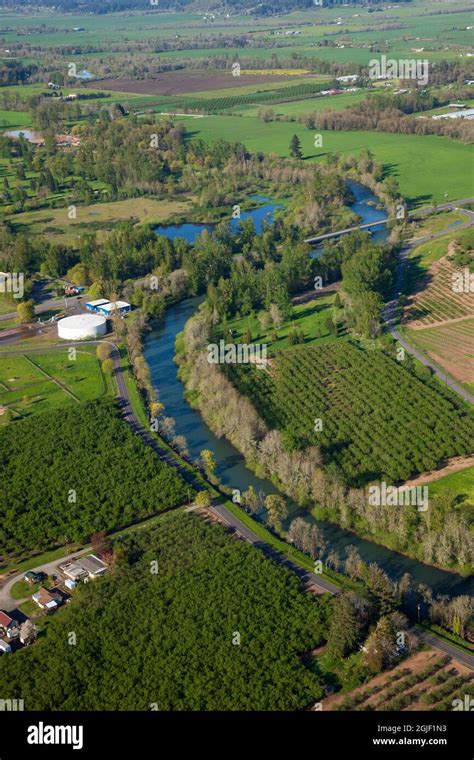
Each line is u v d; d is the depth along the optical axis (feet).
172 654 648.38
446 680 618.85
